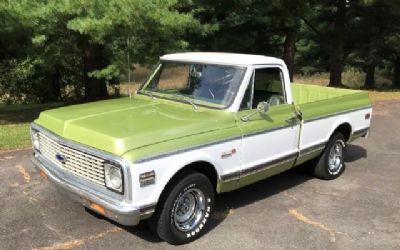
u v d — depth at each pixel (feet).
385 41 78.54
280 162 20.81
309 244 17.47
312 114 22.34
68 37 40.14
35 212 19.30
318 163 24.32
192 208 17.38
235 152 18.31
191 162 16.44
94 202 15.58
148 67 40.37
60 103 51.21
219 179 17.90
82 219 18.79
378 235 18.40
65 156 16.94
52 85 59.36
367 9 71.10
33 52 39.60
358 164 28.04
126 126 16.53
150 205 15.34
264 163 19.84
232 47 56.29
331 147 24.38
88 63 44.83
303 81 94.84
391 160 29.12
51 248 16.51
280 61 20.81
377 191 23.35
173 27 37.73
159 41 39.14
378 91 68.59
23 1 33.58
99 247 16.69
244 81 18.83
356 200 22.03
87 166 16.03
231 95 18.65
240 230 18.42
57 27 36.76
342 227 19.01
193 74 20.17
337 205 21.34
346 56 85.10
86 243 16.93
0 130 33.73
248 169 19.08
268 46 63.31
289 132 21.02
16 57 46.11
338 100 24.48
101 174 15.55
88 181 16.16
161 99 20.44
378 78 109.60
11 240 16.97
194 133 16.92
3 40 37.42
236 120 18.48
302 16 56.85
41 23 35.22
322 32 76.02
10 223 18.28
